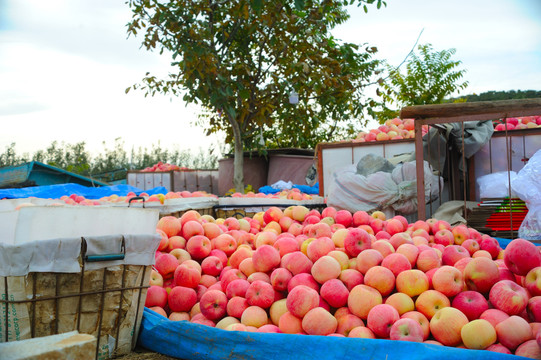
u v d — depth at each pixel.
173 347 3.01
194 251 4.04
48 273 2.76
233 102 14.04
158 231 4.01
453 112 5.58
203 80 12.80
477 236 4.12
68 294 2.82
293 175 14.38
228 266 4.00
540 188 5.54
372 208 6.73
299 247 3.77
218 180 16.58
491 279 2.91
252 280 3.45
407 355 2.35
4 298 2.70
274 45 13.67
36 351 1.57
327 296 3.04
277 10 12.92
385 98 16.53
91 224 3.11
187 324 2.98
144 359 2.98
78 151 24.08
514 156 7.80
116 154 24.11
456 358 2.26
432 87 16.81
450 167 8.00
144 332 3.17
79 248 2.82
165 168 17.28
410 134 10.12
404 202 6.68
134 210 3.30
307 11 13.42
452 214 6.34
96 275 2.92
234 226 4.87
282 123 16.61
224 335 2.83
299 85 13.69
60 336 1.71
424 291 2.98
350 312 3.01
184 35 12.36
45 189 9.15
